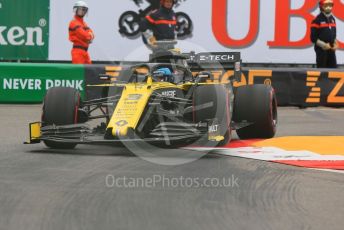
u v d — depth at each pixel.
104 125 29.23
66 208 18.31
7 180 21.98
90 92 52.44
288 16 59.94
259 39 60.06
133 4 59.34
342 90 53.84
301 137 34.12
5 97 52.47
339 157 27.55
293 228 16.61
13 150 28.67
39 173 23.27
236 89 32.78
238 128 31.08
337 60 60.31
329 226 16.86
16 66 52.44
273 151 28.94
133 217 17.47
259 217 17.61
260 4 59.84
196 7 59.62
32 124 27.66
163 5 48.56
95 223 16.84
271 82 53.09
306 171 24.36
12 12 58.50
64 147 29.31
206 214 17.88
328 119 44.69
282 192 20.70
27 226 16.50
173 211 18.16
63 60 59.25
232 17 59.91
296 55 60.25
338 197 20.12
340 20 60.03
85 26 55.91
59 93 28.61
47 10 58.81
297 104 53.41
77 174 23.14
